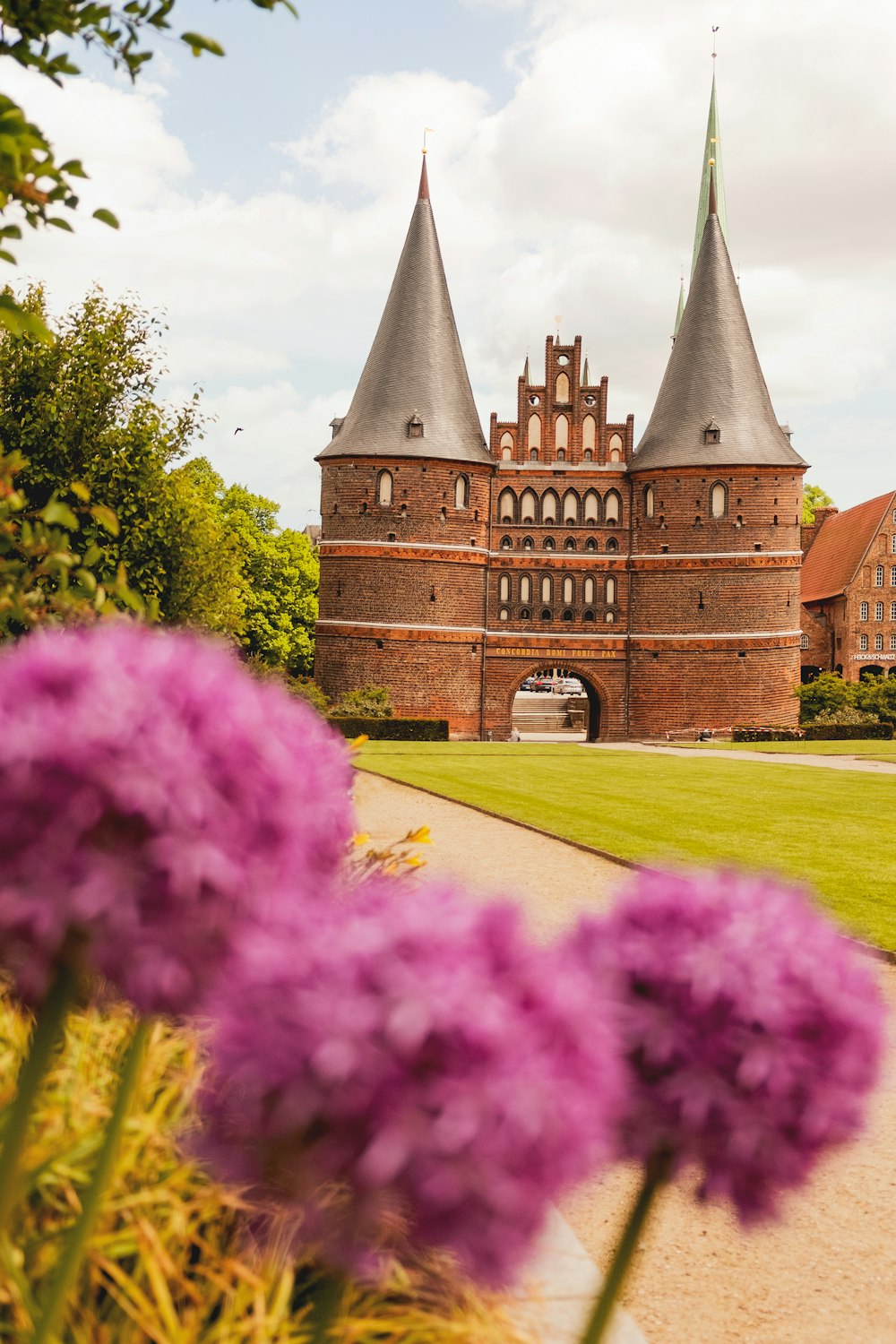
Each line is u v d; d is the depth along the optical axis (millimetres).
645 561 55531
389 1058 924
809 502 95812
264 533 63469
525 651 56156
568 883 12891
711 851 15188
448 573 53344
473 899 1149
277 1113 948
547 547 56438
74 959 1224
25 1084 1300
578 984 1081
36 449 16938
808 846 15773
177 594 18125
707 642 54594
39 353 16938
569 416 56781
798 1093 1245
